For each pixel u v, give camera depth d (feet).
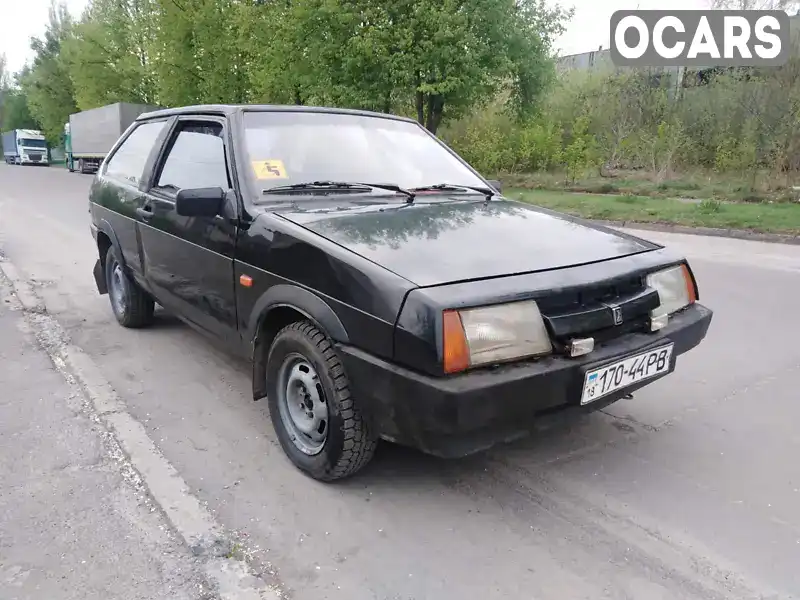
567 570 7.32
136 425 10.91
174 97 89.20
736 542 7.85
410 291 7.39
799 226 35.55
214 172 11.09
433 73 59.11
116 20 120.16
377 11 60.23
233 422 11.14
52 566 7.30
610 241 9.59
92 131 111.45
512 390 7.34
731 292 21.33
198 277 11.37
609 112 71.00
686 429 10.93
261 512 8.41
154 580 7.09
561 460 9.84
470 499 8.77
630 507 8.59
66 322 17.13
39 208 48.39
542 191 62.18
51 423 10.98
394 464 9.66
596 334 8.25
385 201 10.61
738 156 55.26
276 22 66.90
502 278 7.79
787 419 11.32
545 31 65.10
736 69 58.65
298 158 10.96
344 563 7.42
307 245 8.64
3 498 8.66
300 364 9.10
